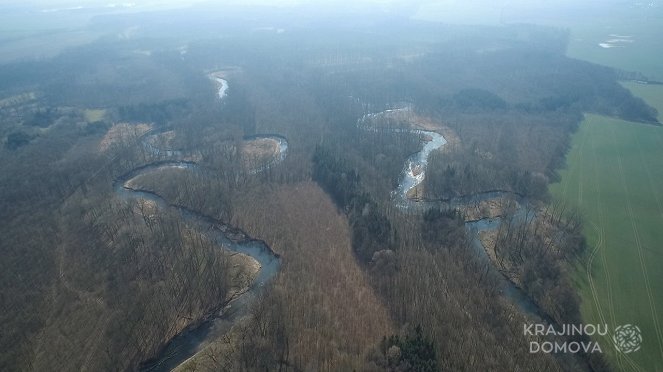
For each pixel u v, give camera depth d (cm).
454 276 15738
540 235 18362
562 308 14612
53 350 13788
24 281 16362
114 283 16162
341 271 16538
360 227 18012
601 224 19338
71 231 19162
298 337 13575
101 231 18938
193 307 15300
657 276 16225
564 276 15875
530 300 15575
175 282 16062
